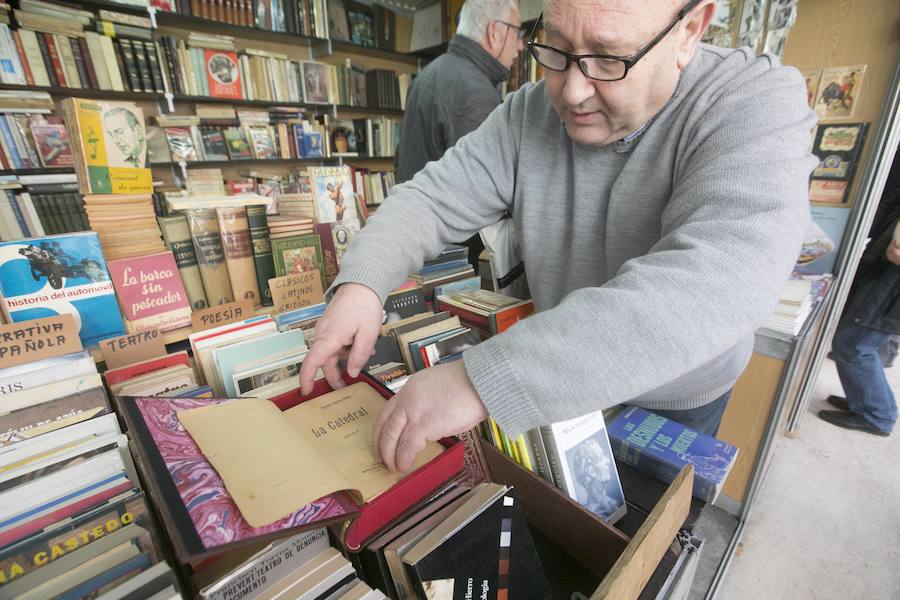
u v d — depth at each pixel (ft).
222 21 8.86
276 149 10.17
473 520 1.52
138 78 8.05
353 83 11.30
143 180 2.66
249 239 3.07
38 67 7.08
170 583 1.20
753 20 5.15
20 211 6.98
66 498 1.45
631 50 1.64
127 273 2.51
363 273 2.13
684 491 1.84
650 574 1.70
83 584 1.25
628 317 1.29
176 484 1.25
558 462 1.93
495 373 1.31
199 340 2.36
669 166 2.17
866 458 6.18
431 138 5.87
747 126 1.73
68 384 1.82
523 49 9.04
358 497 1.45
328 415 1.86
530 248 3.05
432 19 12.05
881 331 6.13
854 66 4.75
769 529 5.12
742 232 1.44
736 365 3.07
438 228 2.85
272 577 1.37
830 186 5.26
